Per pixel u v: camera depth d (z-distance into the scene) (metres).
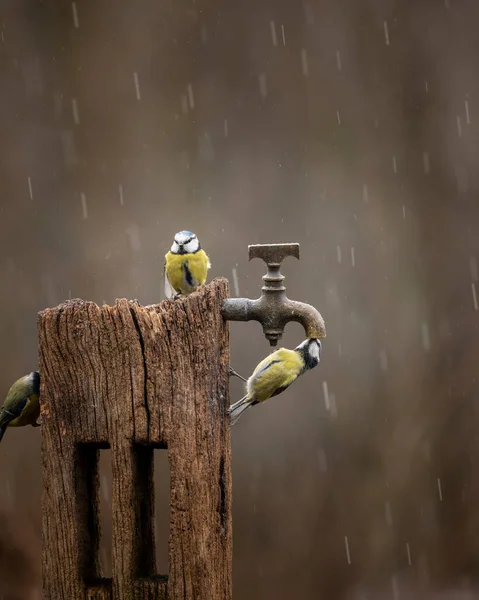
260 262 16.88
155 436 5.04
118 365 5.09
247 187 17.28
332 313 17.27
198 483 5.01
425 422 17.28
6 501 15.27
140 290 16.55
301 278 17.31
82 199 16.67
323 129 17.53
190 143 17.14
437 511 17.11
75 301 5.29
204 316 5.06
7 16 16.19
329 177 17.56
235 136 17.33
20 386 5.66
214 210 17.12
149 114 17.00
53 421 5.20
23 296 16.09
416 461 17.20
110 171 16.84
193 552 4.99
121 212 16.80
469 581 16.52
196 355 5.03
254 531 16.94
